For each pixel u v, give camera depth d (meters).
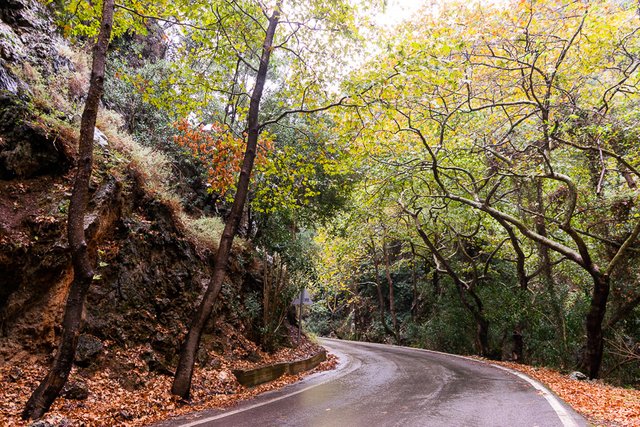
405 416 6.59
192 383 8.70
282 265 15.34
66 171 8.80
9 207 7.55
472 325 23.25
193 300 10.97
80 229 5.79
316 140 13.65
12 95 8.66
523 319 18.20
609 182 16.81
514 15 13.03
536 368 15.02
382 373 12.33
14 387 6.23
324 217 19.53
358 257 36.59
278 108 16.78
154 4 10.04
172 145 15.04
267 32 10.29
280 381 10.51
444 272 22.09
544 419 6.45
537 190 17.06
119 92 14.06
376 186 19.89
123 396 7.19
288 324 19.14
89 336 7.84
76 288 5.73
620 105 14.09
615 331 14.95
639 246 14.66
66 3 10.42
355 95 9.95
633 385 14.55
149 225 10.47
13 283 6.99
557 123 12.62
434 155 14.76
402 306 37.09
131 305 9.10
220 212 17.69
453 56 12.95
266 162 12.18
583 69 13.57
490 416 6.64
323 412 6.91
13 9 10.97
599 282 12.95
